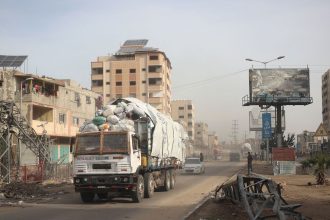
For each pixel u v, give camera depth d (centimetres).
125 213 1559
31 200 2062
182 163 2958
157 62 12131
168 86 13475
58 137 5341
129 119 2031
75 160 1902
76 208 1722
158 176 2319
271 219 1234
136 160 1909
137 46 12988
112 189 1864
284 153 3834
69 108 5672
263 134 5497
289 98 6438
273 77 6481
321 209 1566
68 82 5834
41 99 4916
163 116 2445
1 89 4681
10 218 1445
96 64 12431
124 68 12262
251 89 6475
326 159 2656
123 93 12212
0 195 2170
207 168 6222
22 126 3453
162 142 2302
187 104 17675
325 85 14112
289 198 1933
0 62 5238
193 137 17675
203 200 1961
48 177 3394
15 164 3428
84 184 1869
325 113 14038
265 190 2016
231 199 1683
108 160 1862
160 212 1580
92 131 1925
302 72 6475
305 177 3391
